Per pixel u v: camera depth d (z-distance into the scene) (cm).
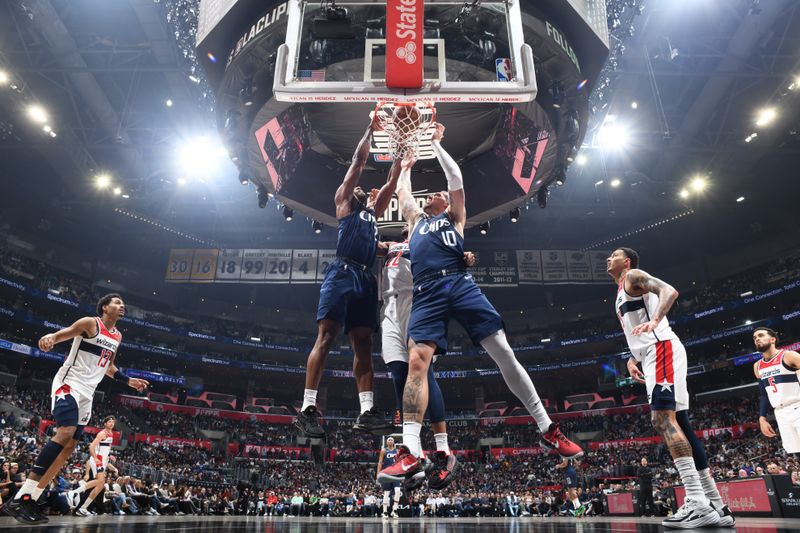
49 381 3073
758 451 2480
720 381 3600
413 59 469
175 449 3134
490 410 4019
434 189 1188
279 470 3180
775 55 2142
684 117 2594
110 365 516
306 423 390
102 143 2703
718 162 2866
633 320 409
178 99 2497
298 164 1153
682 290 4000
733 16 2036
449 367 4341
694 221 3584
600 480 2538
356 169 457
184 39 1891
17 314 3014
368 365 434
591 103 2355
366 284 436
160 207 3494
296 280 3400
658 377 383
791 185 3155
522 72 507
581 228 3853
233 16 911
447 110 1051
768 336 567
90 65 2344
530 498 2116
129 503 1152
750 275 3638
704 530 322
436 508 2102
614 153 2838
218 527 372
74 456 1817
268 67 935
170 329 3769
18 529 317
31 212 3353
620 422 3556
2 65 2223
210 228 3834
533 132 1055
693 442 388
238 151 1107
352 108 1042
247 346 3966
